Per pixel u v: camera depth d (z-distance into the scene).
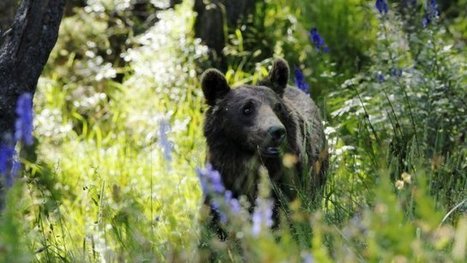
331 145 12.62
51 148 15.33
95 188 11.07
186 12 18.72
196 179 12.75
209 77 11.28
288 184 10.43
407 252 5.77
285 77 11.66
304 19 19.41
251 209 10.75
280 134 10.40
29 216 10.97
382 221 5.77
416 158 10.86
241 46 18.23
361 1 19.52
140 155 14.76
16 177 7.18
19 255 5.79
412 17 15.80
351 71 18.33
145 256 8.41
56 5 10.01
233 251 8.26
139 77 17.47
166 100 16.73
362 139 13.09
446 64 14.55
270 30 19.25
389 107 13.66
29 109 7.06
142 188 13.23
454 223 9.12
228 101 11.05
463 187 10.29
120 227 9.36
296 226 8.47
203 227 9.36
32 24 9.91
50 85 17.52
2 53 9.94
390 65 14.66
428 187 9.44
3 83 9.85
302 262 7.09
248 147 10.74
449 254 6.59
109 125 16.98
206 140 11.28
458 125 13.35
